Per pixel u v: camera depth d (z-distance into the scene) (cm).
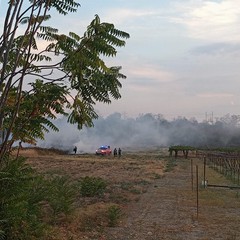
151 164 4406
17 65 596
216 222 1171
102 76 573
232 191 1906
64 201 1027
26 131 660
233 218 1230
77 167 3688
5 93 563
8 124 623
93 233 977
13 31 570
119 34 551
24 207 723
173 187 2133
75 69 562
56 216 1018
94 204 1420
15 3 572
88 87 579
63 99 599
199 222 1168
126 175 2916
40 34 599
